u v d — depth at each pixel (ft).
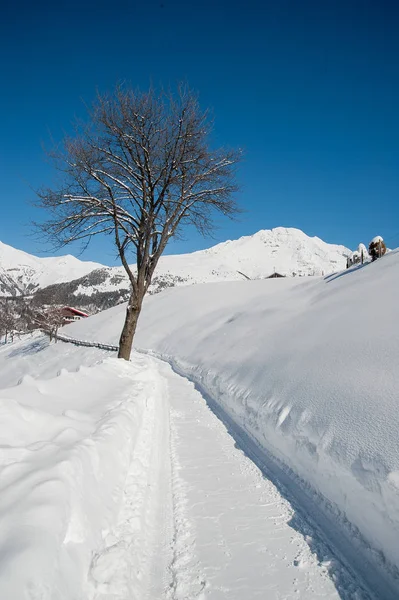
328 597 8.02
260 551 9.49
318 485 12.57
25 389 15.67
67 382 18.65
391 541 9.07
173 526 10.43
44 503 6.83
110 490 9.96
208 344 51.24
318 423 15.14
